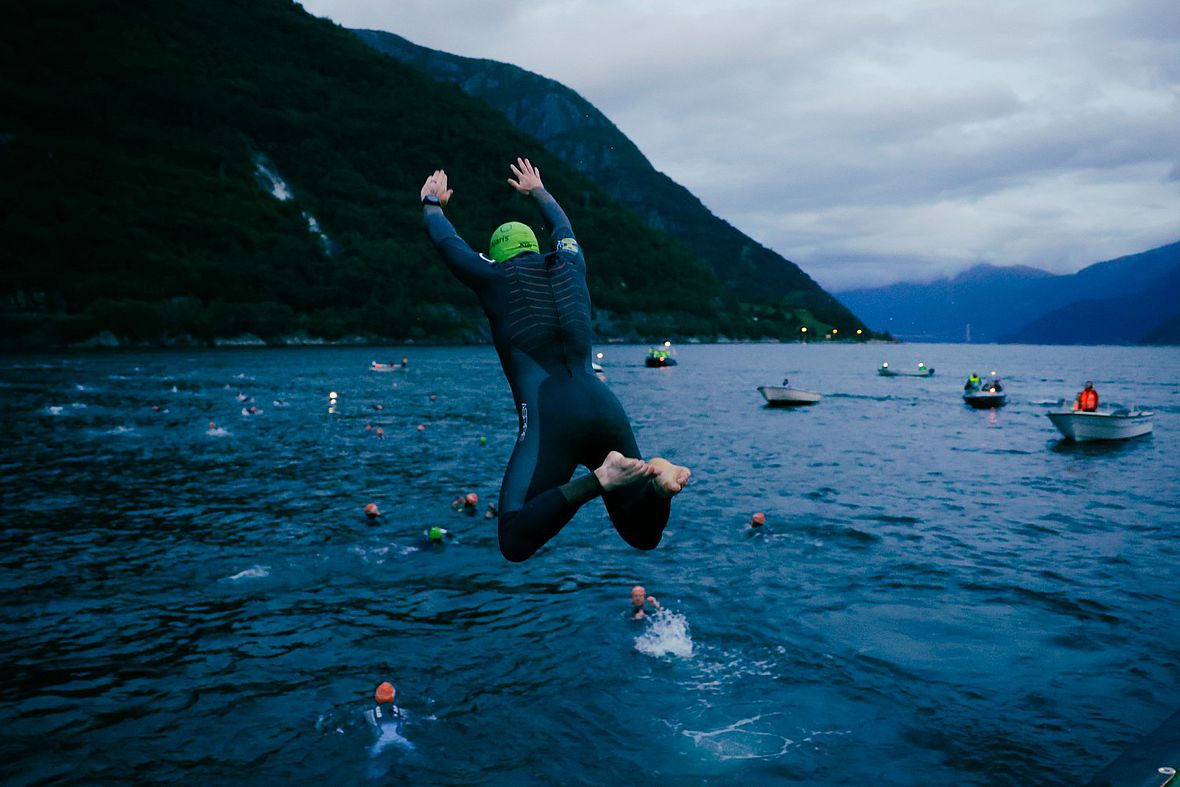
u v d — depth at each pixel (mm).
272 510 19469
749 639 11703
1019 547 16609
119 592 13562
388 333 170125
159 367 80875
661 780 8266
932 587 13977
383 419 40000
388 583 14125
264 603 13117
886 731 9156
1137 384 80875
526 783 8227
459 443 31516
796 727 9258
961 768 8406
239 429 35344
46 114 185875
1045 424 40719
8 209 150000
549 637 11773
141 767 8438
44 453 28188
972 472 25875
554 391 2551
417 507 19812
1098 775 8164
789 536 17328
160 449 29375
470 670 10719
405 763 8562
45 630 11914
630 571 14797
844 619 12445
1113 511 20141
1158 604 13156
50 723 9289
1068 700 9828
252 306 151000
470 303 190875
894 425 39844
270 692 10094
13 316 122312
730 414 44969
